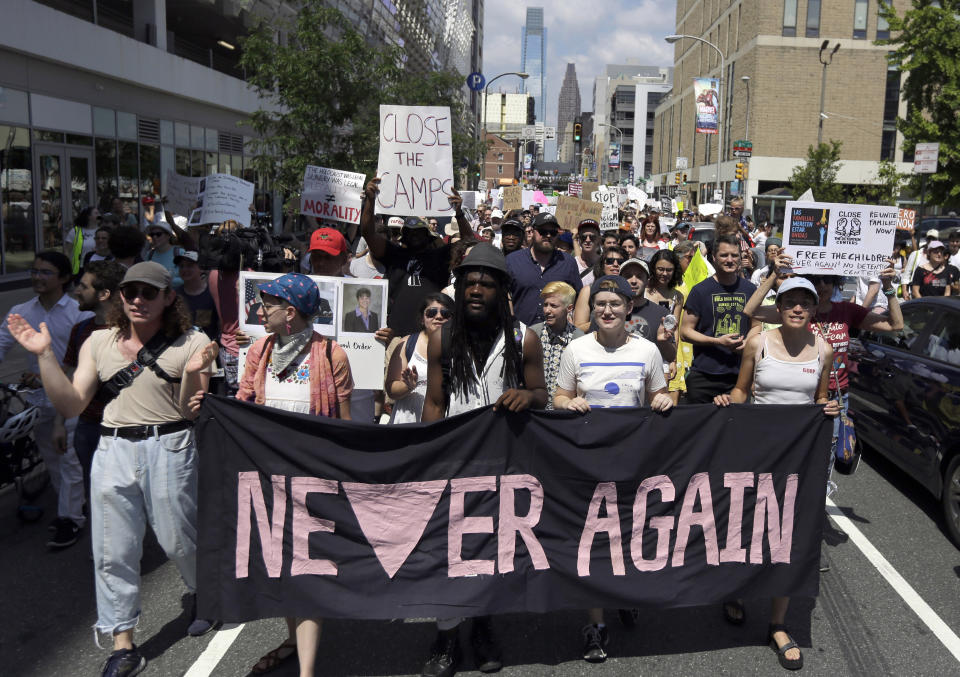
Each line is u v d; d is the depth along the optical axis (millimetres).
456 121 20797
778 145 56281
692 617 4723
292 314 4059
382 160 7355
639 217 23703
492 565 4121
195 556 4273
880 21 55156
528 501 4152
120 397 4062
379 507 4066
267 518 4027
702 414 4258
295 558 4031
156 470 4059
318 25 14461
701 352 5871
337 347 4250
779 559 4355
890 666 4184
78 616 4574
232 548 4020
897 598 4949
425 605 4039
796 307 4488
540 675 4055
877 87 55656
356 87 14406
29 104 17719
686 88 79438
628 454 4199
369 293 5105
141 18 22844
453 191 7398
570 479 4172
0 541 5555
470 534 4113
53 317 5691
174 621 4578
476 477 4105
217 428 3986
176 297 4148
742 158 37875
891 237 5855
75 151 19547
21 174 17500
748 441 4301
